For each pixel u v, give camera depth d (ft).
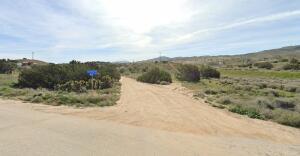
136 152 26.91
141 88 119.55
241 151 28.96
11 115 47.29
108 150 27.27
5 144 28.60
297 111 65.98
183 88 125.29
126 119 48.83
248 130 44.32
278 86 139.74
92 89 99.66
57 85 102.42
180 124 46.42
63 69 115.03
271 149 30.66
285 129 46.70
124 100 76.54
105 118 48.85
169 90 113.09
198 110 62.75
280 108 68.13
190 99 83.51
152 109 61.98
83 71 118.21
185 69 186.50
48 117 46.47
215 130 43.06
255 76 253.44
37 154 25.43
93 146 28.55
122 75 275.59
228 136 39.22
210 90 104.88
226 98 77.71
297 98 88.17
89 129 37.27
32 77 109.09
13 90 87.51
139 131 37.63
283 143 36.65
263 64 342.64
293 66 307.37
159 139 33.04
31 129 36.24
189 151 27.99
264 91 107.76
